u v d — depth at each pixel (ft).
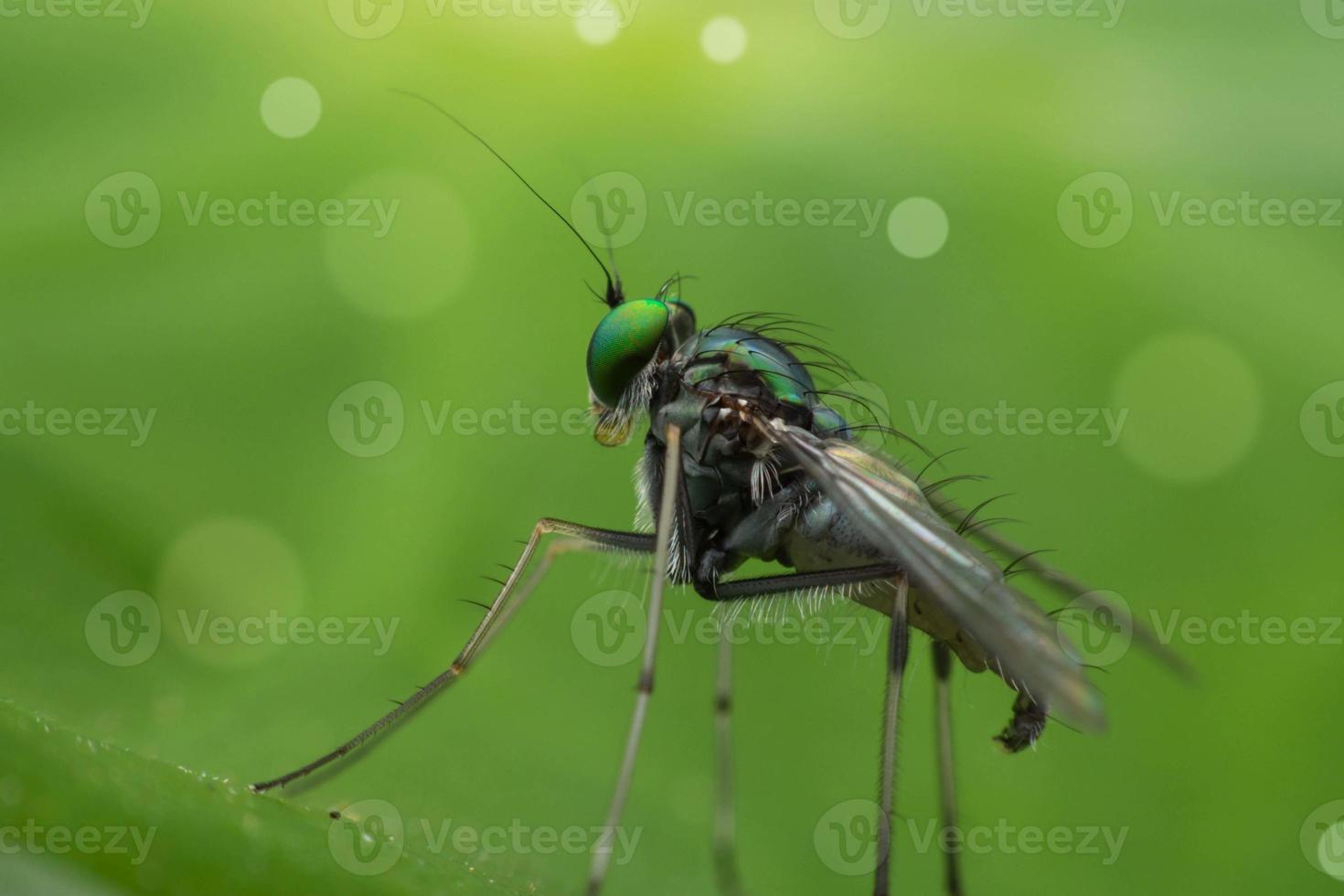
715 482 0.18
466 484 0.18
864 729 0.18
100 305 0.18
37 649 0.17
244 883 0.15
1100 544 0.18
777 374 0.18
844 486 0.17
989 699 0.18
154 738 0.17
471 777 0.17
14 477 0.18
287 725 0.17
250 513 0.18
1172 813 0.17
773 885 0.17
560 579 0.18
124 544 0.18
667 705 0.18
